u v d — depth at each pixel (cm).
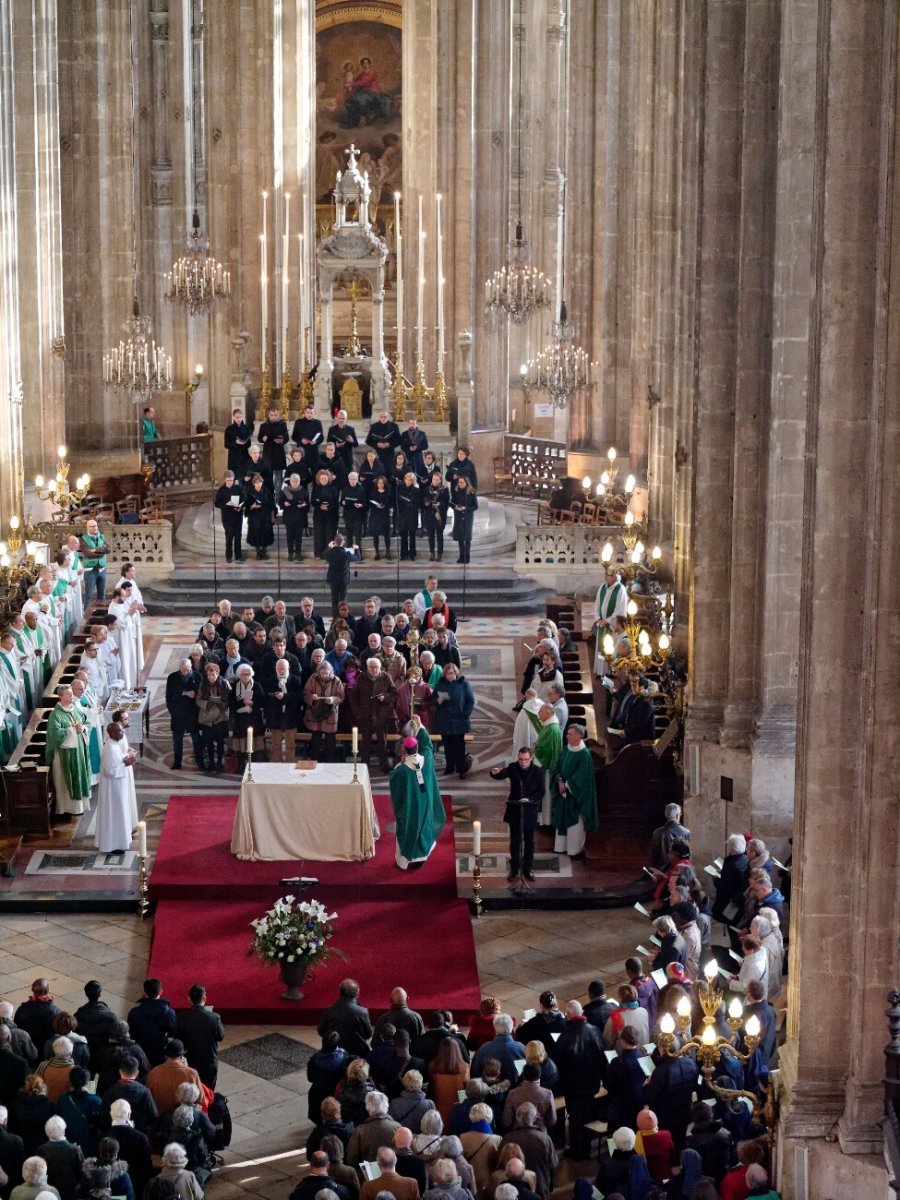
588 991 2492
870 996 1961
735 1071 2086
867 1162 1966
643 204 4381
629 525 3819
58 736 3159
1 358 4228
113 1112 1961
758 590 2895
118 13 4884
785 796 2911
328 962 2711
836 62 1909
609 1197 1825
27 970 2708
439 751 3547
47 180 4538
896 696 1917
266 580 4388
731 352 2916
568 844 3070
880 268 1870
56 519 4406
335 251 4969
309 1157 1920
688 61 3422
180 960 2714
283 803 2964
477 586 4416
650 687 3188
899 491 1883
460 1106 2000
